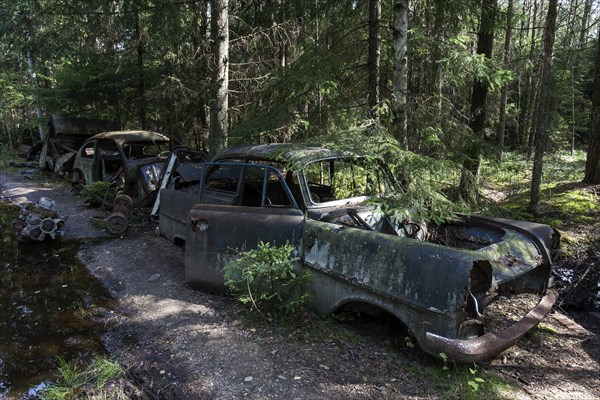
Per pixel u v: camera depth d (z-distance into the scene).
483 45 8.71
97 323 4.44
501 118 15.39
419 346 3.38
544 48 7.51
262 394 3.11
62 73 13.51
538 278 4.09
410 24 7.51
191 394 3.19
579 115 17.34
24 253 6.77
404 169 4.62
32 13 10.04
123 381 3.41
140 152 10.35
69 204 10.07
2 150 22.69
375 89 7.41
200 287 4.90
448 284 3.00
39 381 3.46
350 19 7.84
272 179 4.97
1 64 20.97
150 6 9.83
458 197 5.36
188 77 11.79
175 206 6.15
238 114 10.20
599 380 3.27
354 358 3.51
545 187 9.45
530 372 3.37
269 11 9.02
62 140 13.69
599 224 6.96
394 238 3.44
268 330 3.97
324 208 4.32
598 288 5.07
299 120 7.53
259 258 3.92
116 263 6.18
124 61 13.04
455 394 3.04
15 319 4.56
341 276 3.63
